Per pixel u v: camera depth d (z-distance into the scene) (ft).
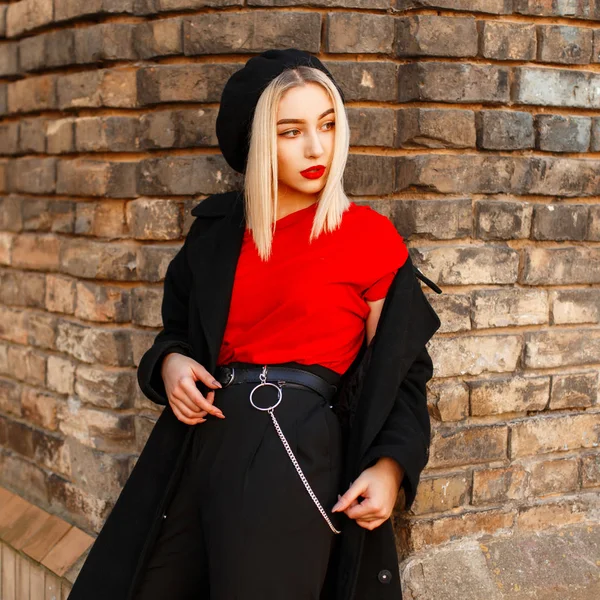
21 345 9.43
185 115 7.47
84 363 8.33
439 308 7.39
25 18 8.69
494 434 7.65
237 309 5.78
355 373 5.84
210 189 7.48
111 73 7.80
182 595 5.97
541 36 7.48
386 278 5.75
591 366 8.02
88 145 8.03
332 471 5.57
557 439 7.92
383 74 7.25
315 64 5.75
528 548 7.64
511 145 7.48
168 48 7.48
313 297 5.55
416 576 7.23
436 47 7.20
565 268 7.78
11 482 9.59
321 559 5.43
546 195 7.70
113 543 6.07
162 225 7.68
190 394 5.52
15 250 9.37
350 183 7.27
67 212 8.41
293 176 5.65
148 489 6.05
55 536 8.50
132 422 8.09
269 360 5.63
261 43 7.21
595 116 7.81
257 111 5.57
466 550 7.50
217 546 5.31
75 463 8.52
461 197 7.39
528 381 7.74
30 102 8.84
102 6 7.76
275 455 5.38
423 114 7.22
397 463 5.56
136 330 7.98
